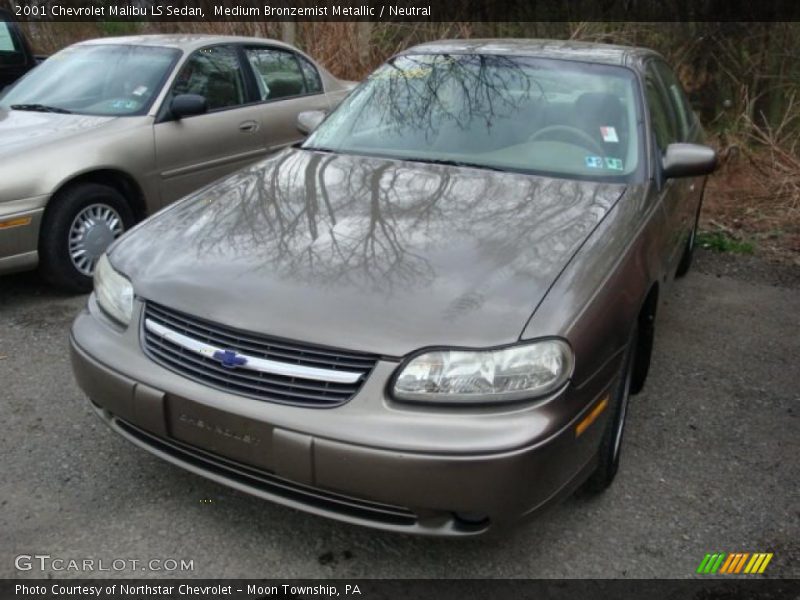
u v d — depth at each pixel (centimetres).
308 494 234
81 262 468
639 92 369
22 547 256
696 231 571
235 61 586
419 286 241
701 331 460
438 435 216
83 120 494
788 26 834
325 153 363
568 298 240
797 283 549
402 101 385
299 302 237
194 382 239
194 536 264
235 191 321
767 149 777
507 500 221
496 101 371
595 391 243
